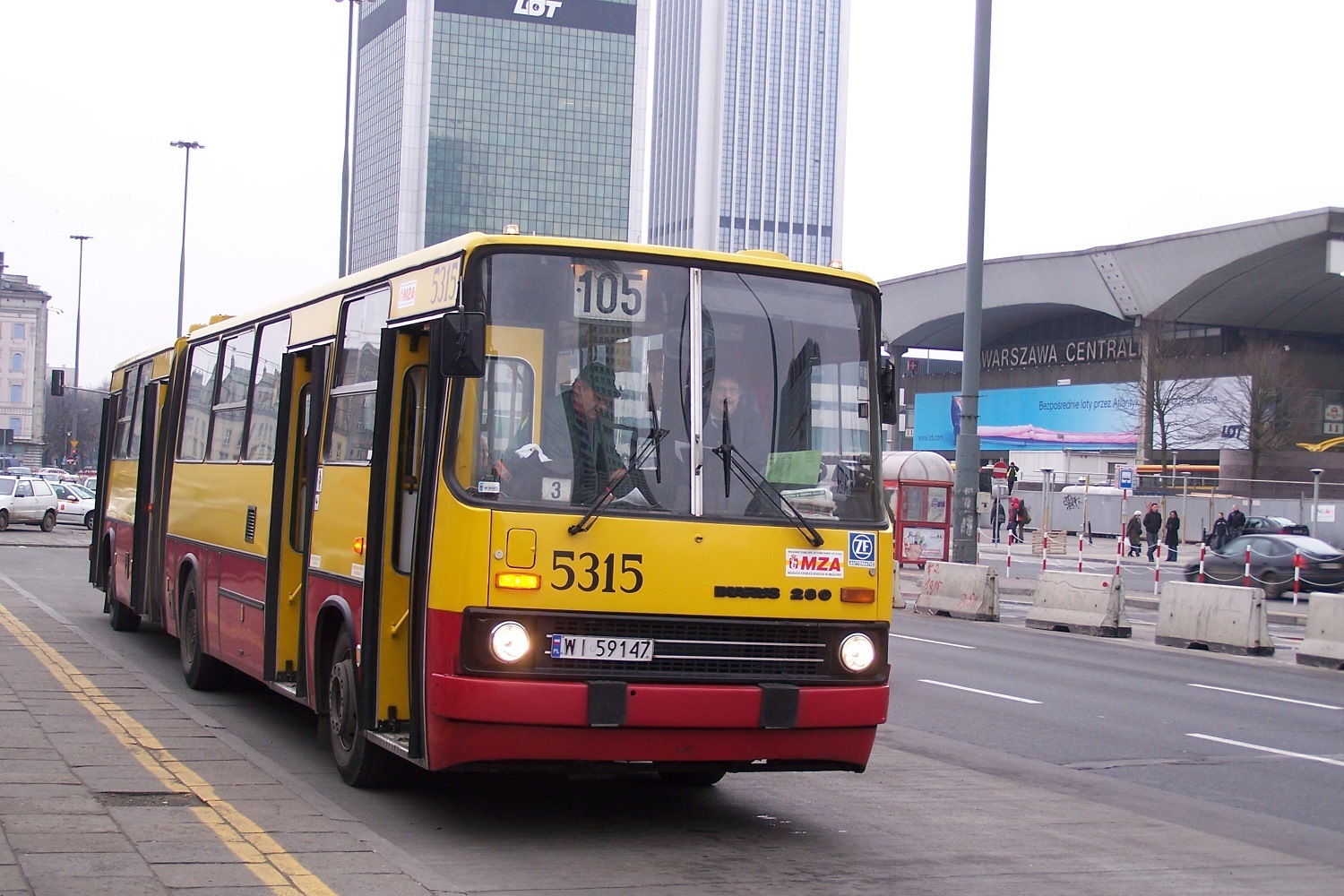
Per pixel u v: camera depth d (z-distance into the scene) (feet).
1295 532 162.09
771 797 30.14
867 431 26.43
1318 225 253.03
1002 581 121.60
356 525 27.99
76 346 296.10
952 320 345.51
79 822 23.26
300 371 33.68
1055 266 303.27
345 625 28.58
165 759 29.35
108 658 46.16
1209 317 292.61
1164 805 31.78
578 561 23.45
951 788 32.12
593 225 401.08
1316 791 34.14
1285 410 237.45
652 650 23.70
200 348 44.04
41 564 94.27
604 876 22.38
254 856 21.70
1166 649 70.69
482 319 23.39
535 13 395.75
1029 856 25.57
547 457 23.88
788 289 26.17
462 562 23.18
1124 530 178.19
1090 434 295.69
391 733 26.40
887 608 25.70
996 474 144.25
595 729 23.17
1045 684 53.21
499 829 25.63
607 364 24.57
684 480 24.52
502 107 395.55
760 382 25.50
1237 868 25.52
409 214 392.68
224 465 39.01
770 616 24.49
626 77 402.52
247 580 35.29
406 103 390.63
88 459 412.77
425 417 24.75
